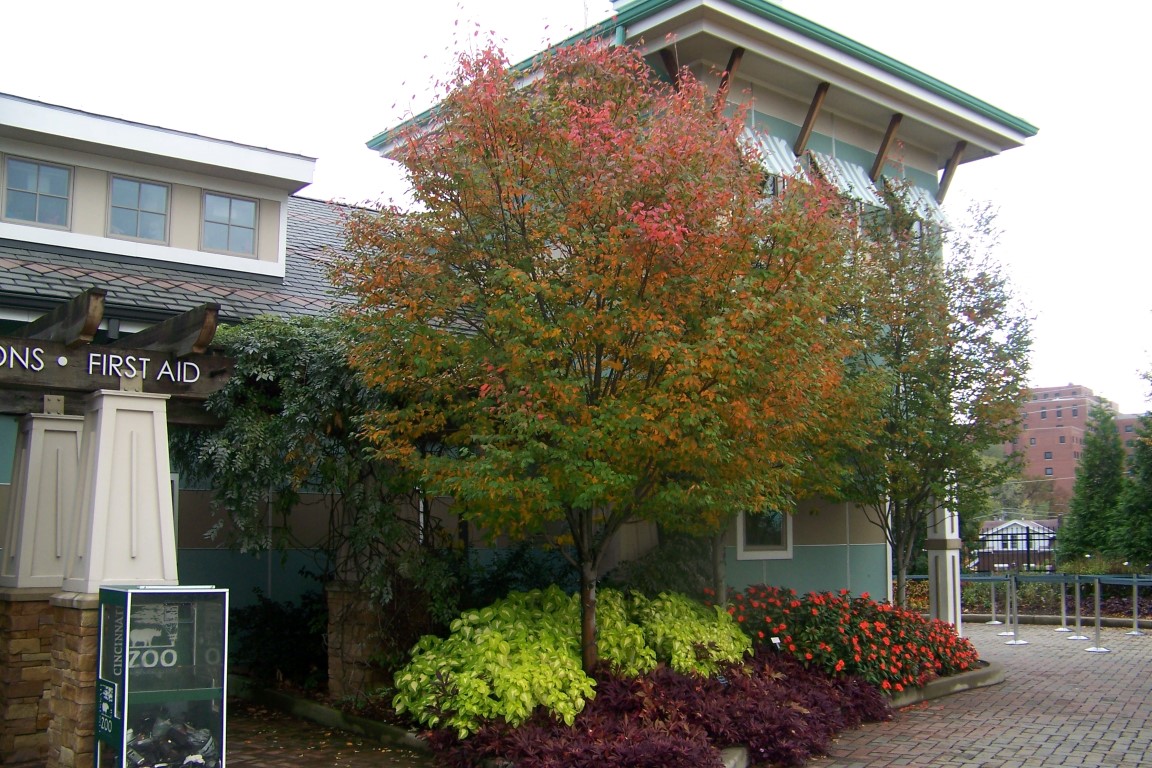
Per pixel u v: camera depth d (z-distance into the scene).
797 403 9.13
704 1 12.63
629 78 9.84
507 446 9.02
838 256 10.34
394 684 9.88
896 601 13.75
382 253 9.57
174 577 7.90
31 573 8.67
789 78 14.34
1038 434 90.00
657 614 10.52
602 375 9.59
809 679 10.88
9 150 12.78
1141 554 24.95
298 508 13.18
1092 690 12.87
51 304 11.10
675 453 8.97
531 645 9.18
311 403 9.92
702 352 8.32
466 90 9.06
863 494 13.30
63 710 7.59
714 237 8.79
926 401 12.92
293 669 11.62
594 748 7.95
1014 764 8.98
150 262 13.42
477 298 9.12
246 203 14.40
